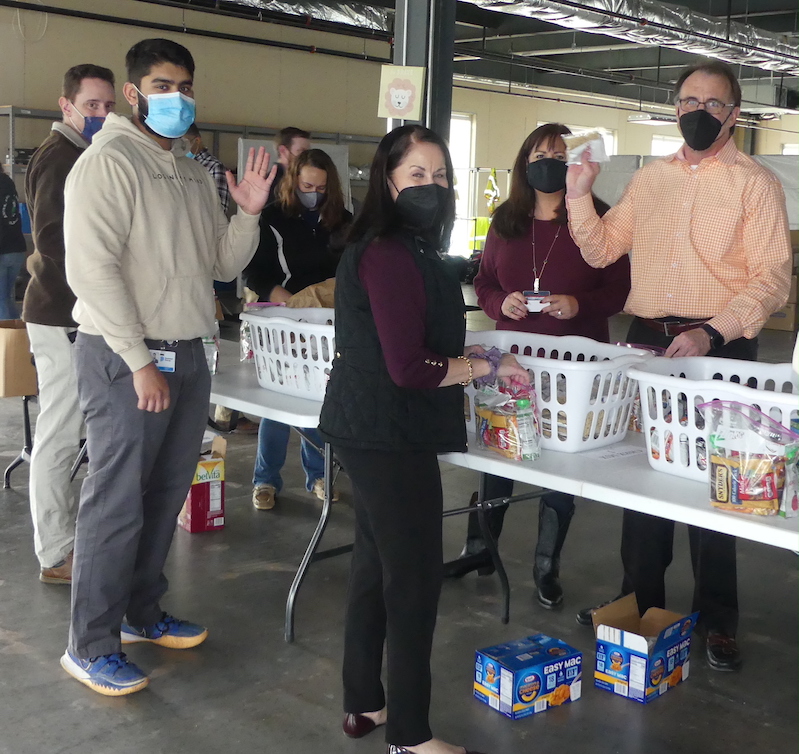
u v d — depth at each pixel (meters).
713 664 2.71
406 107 3.57
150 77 2.25
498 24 13.52
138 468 2.37
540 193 3.07
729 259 2.59
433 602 2.01
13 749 2.25
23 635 2.85
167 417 2.39
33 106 9.88
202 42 11.00
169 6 9.96
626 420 2.47
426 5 3.66
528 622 3.02
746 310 2.46
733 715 2.46
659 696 2.55
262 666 2.69
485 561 3.37
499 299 3.12
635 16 9.94
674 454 2.12
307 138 4.52
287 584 3.29
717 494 1.89
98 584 2.45
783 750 2.30
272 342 2.93
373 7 11.47
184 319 2.38
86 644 2.50
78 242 2.16
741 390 1.94
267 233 3.74
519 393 2.27
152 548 2.66
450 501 4.35
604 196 13.47
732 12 12.54
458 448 2.00
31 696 2.49
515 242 3.13
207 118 11.19
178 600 3.14
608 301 3.05
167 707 2.45
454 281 2.00
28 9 9.52
